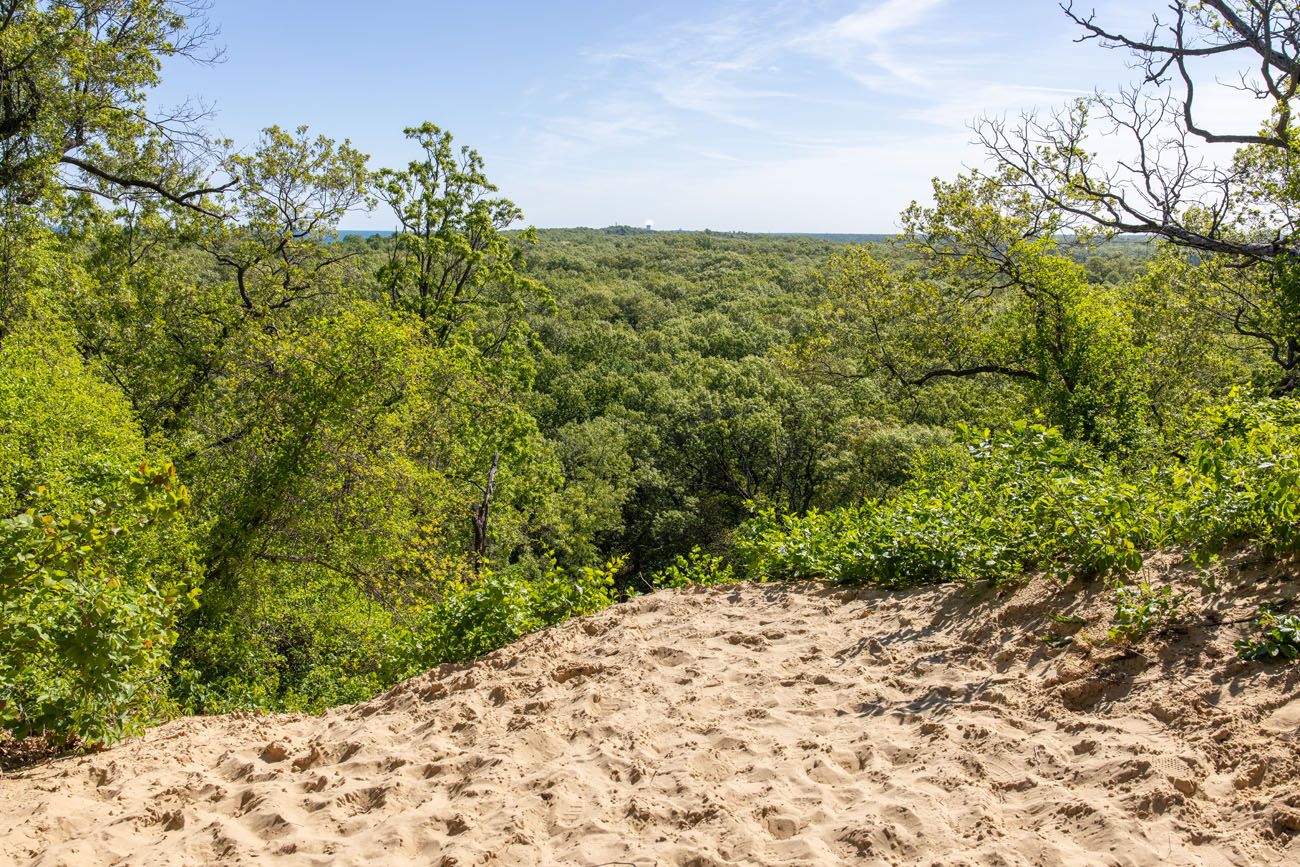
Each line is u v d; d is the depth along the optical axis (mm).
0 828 3830
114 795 4219
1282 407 6945
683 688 5066
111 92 16266
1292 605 4250
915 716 4219
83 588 4824
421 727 4945
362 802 3986
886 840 3152
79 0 15875
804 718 4457
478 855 3322
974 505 6766
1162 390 18766
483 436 24297
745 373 42656
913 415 35188
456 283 25750
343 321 17781
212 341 19750
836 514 8023
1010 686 4332
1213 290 18594
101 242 21406
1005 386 22422
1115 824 3023
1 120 15266
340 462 16812
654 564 40625
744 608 6582
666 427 41344
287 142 21109
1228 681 3830
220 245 21094
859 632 5609
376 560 17766
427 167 24922
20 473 10961
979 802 3330
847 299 20969
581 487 35406
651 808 3582
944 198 19141
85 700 4969
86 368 16656
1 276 15930
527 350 27422
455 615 7457
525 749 4387
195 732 5332
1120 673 4180
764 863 3111
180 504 5512
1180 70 13828
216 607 16172
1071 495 5629
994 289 19375
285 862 3424
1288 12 12664
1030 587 5508
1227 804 3068
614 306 77312
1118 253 27484
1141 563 4969
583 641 6379
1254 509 4973
